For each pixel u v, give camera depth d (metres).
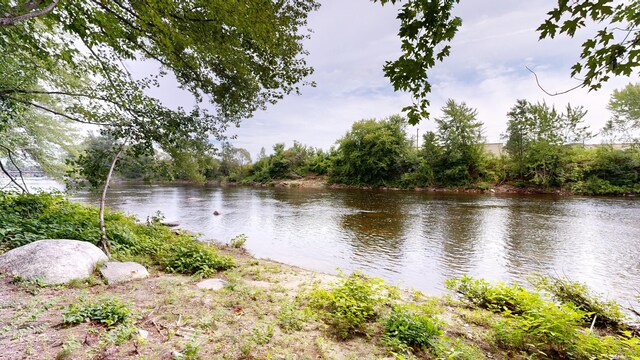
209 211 19.86
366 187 44.41
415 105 2.98
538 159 32.16
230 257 7.28
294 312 3.75
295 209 20.80
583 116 32.47
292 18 6.68
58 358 2.24
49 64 7.24
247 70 7.59
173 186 50.53
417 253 9.93
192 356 2.40
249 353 2.63
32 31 6.12
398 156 43.59
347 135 49.69
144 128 7.85
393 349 3.04
